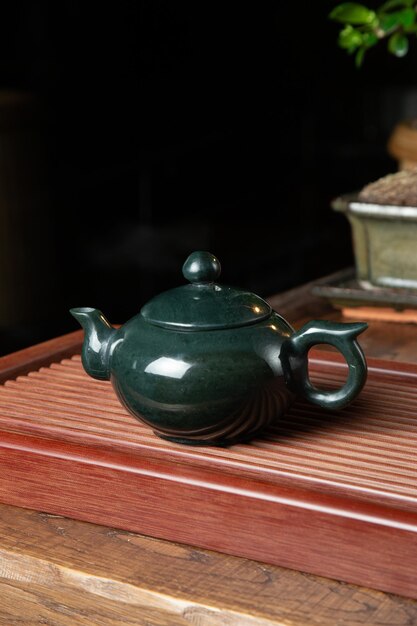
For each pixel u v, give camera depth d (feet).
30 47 7.14
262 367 2.51
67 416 2.70
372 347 3.41
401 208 3.49
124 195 8.24
